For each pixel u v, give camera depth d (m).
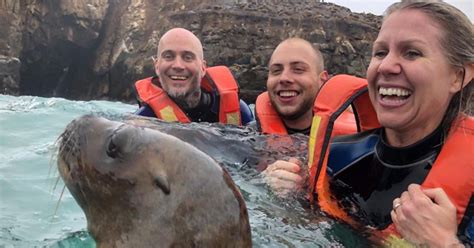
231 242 0.50
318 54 1.26
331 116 0.84
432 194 0.62
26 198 0.94
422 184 0.69
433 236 0.59
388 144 0.75
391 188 0.74
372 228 0.73
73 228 0.79
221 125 1.29
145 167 0.51
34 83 5.47
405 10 0.69
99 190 0.52
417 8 0.68
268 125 1.22
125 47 5.15
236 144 1.06
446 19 0.67
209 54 4.70
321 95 0.88
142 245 0.51
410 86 0.67
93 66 5.34
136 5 5.28
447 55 0.67
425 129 0.71
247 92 4.47
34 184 1.02
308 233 0.72
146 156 0.51
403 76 0.67
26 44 5.09
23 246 0.72
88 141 0.53
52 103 2.73
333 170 0.84
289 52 1.21
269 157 1.02
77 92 5.52
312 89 1.21
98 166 0.52
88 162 0.53
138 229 0.51
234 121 1.46
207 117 1.47
